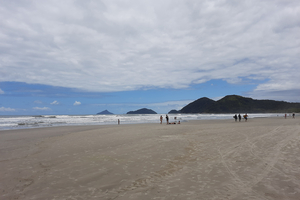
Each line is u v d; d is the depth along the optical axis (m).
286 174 5.01
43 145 11.09
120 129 20.17
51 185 4.86
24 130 21.80
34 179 5.32
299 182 4.46
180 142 10.48
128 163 6.65
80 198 4.07
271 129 14.80
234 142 9.77
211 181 4.74
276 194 3.90
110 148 9.44
